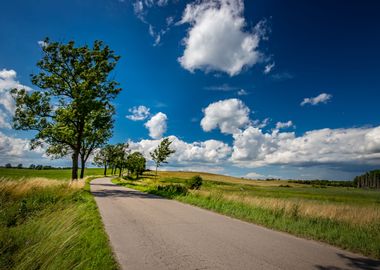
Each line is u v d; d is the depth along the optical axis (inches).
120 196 756.6
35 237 202.7
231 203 563.2
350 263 219.3
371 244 263.4
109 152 3260.3
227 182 3695.9
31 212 340.5
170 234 301.7
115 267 191.2
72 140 1156.5
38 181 572.4
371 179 6284.5
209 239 284.0
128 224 352.5
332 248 264.2
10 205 368.2
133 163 2810.0
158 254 227.9
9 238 195.6
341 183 6781.5
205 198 655.1
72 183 766.5
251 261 215.9
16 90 981.2
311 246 268.5
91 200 579.8
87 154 1603.1
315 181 6628.9
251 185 3467.0
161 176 3612.2
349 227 343.0
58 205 402.9
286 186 4062.5
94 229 302.4
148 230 319.6
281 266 206.2
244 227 354.9
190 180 1299.2
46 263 162.9
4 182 462.9
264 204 505.4
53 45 987.9
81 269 177.3
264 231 333.7
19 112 994.7
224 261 214.2
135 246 249.9
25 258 168.6
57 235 200.7
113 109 1208.8
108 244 251.1
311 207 455.8
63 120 1016.2
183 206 564.4
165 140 1870.1
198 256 225.1
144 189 1083.3
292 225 351.3
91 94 1008.2
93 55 1029.8
